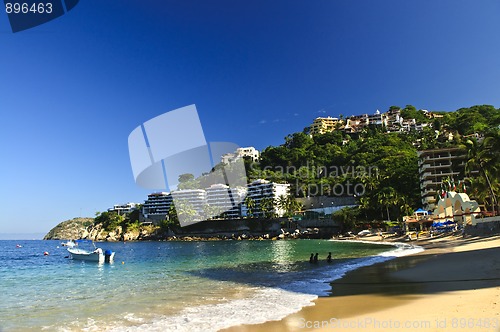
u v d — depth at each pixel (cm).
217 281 2439
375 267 2764
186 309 1545
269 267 3266
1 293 2212
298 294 1772
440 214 6406
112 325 1328
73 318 1466
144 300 1812
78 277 3059
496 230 4044
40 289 2358
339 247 6075
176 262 4441
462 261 2491
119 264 4462
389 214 10106
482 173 5450
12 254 8256
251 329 1173
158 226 16112
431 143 13362
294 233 11644
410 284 1814
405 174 10856
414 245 5125
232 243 10688
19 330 1300
